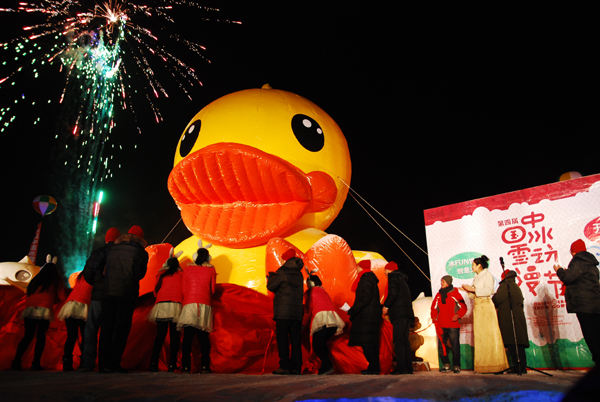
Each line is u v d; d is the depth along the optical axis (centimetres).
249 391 315
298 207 776
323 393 302
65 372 521
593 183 668
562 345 654
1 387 315
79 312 580
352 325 593
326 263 715
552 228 683
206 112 886
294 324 573
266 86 954
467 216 750
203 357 580
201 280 585
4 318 644
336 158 873
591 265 541
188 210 820
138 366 627
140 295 711
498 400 296
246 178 766
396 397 292
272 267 696
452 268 746
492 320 631
